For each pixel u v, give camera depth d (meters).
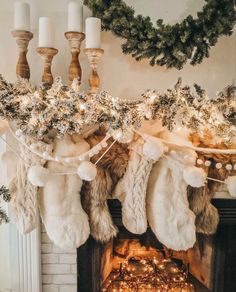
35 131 1.04
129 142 1.11
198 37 1.14
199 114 1.00
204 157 1.19
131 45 1.17
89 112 0.98
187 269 1.82
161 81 1.36
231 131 1.03
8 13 1.31
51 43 1.17
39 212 1.31
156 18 1.31
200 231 1.27
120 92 1.36
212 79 1.36
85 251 1.57
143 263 1.81
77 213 1.16
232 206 1.50
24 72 1.19
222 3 1.12
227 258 1.64
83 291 1.60
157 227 1.18
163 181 1.16
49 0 1.30
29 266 1.51
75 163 1.14
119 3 1.13
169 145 1.14
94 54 1.15
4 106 0.99
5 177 1.41
